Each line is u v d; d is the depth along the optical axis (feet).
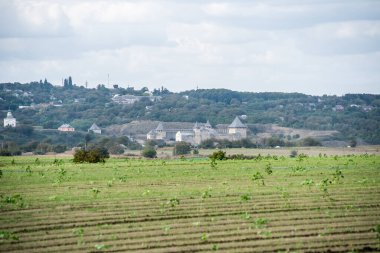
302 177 284.41
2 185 269.64
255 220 185.06
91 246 160.86
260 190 241.35
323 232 171.94
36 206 211.82
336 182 260.62
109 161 431.84
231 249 157.07
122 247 159.63
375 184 254.68
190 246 160.04
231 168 335.67
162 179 285.43
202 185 261.03
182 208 205.46
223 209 202.90
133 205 212.02
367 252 154.81
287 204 209.77
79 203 217.15
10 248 159.43
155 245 161.07
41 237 169.68
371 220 185.57
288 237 167.94
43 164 395.96
